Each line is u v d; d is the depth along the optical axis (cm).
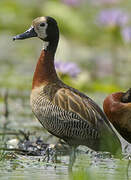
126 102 1159
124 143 1345
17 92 1839
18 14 2581
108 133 1157
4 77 2028
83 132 1178
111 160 1173
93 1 2628
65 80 1702
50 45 1255
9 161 1141
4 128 1434
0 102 1712
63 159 1183
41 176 1036
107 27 2069
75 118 1178
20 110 1633
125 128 1156
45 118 1198
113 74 2148
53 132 1211
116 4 2684
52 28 1259
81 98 1198
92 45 2500
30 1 2617
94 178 960
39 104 1201
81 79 1855
